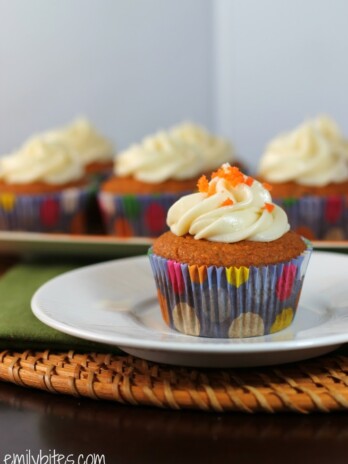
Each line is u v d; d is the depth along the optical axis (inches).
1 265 19.0
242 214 12.5
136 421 10.4
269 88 34.3
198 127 27.5
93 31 36.4
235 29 34.3
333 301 13.1
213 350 9.9
